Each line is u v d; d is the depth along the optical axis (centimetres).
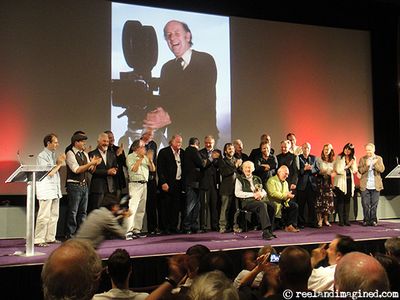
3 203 653
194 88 777
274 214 633
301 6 854
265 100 827
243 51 815
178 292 229
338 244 315
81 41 714
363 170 775
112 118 726
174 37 768
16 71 676
